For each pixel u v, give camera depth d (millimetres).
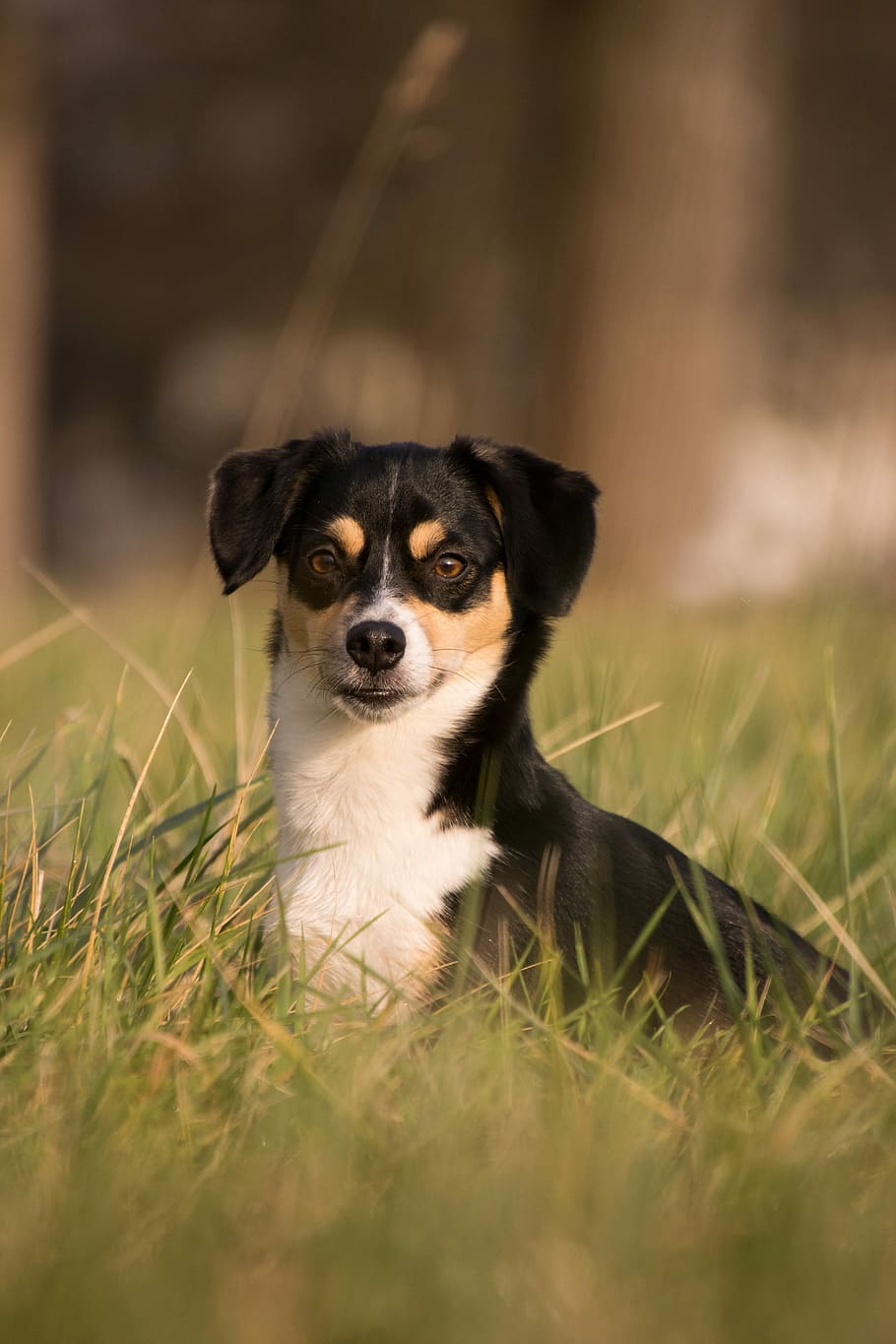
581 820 6406
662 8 22125
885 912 6836
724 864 6902
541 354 23938
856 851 6961
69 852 6934
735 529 26000
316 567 6684
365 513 6648
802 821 7477
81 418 37219
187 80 35344
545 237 23406
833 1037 5215
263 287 36281
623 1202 4008
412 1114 4559
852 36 31312
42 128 25906
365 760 6234
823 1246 3885
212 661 12305
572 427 23266
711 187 22812
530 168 28641
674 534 23500
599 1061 4781
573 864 6168
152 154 35906
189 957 5527
